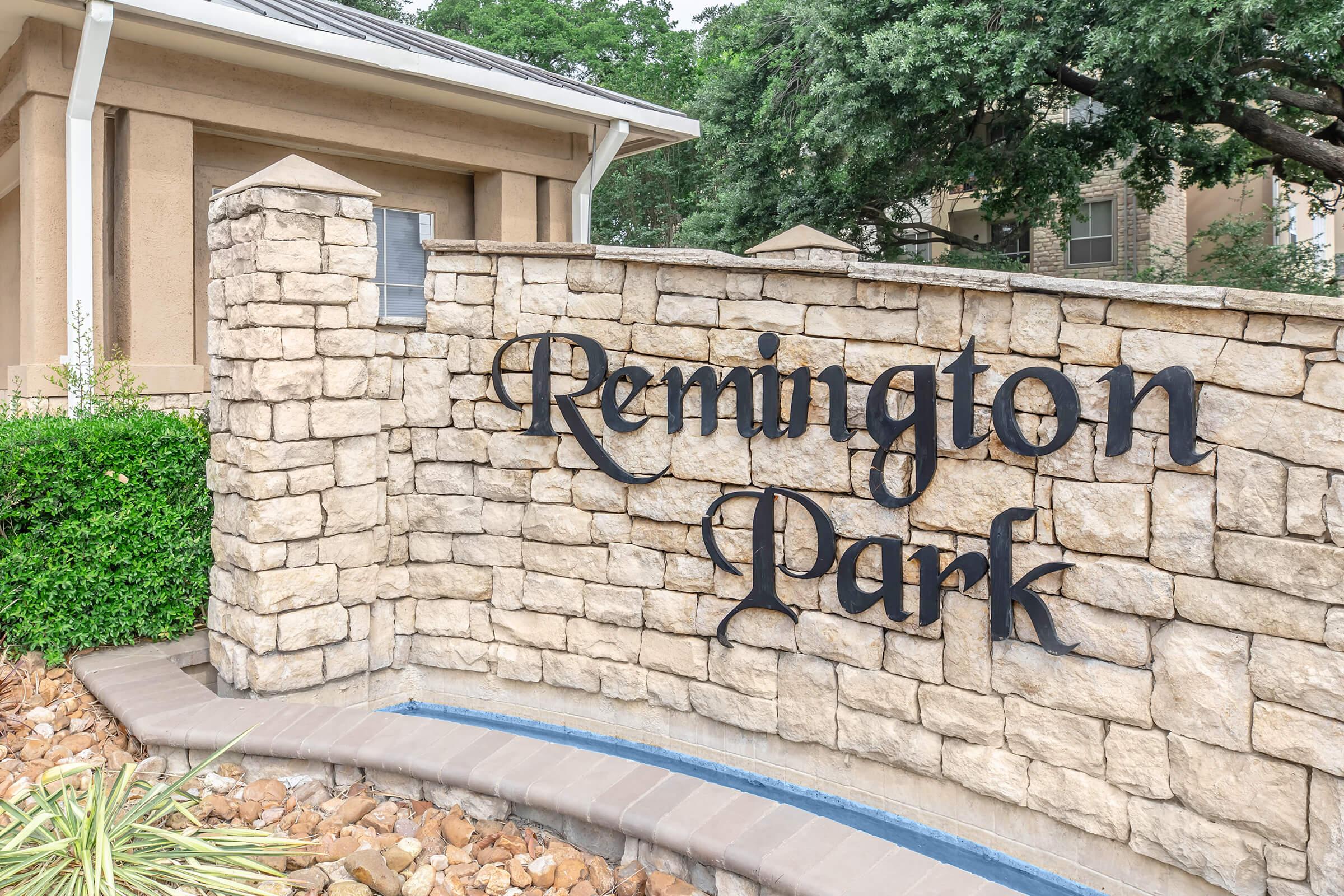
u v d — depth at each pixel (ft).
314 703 18.03
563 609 18.48
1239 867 11.76
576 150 36.40
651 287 17.02
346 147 30.50
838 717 15.53
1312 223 66.03
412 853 13.05
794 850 11.87
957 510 14.08
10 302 38.91
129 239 25.67
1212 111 37.83
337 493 18.31
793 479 15.69
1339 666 10.90
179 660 19.20
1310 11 28.94
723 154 54.49
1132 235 60.90
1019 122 43.32
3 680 17.34
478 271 18.84
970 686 14.14
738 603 16.49
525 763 14.46
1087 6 33.68
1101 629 12.86
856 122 38.37
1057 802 13.37
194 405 26.58
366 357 18.60
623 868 12.90
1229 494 11.70
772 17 46.75
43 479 17.89
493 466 18.97
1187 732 12.17
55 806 12.41
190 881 11.28
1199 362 11.88
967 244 52.95
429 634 19.71
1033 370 13.14
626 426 17.29
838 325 15.06
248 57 26.94
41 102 24.63
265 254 17.03
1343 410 10.86
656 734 17.78
